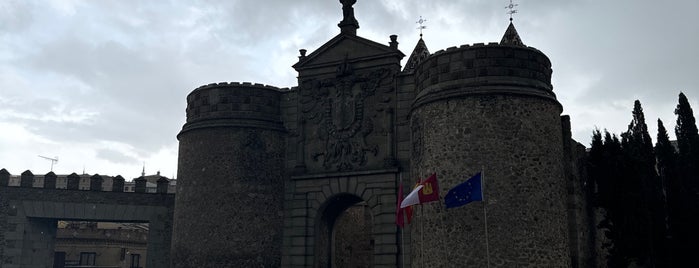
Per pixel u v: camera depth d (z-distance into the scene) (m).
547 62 31.33
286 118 37.16
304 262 34.88
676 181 36.09
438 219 29.33
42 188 41.56
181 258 35.53
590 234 34.78
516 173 28.75
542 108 30.12
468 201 27.03
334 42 36.06
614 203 34.56
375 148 34.09
